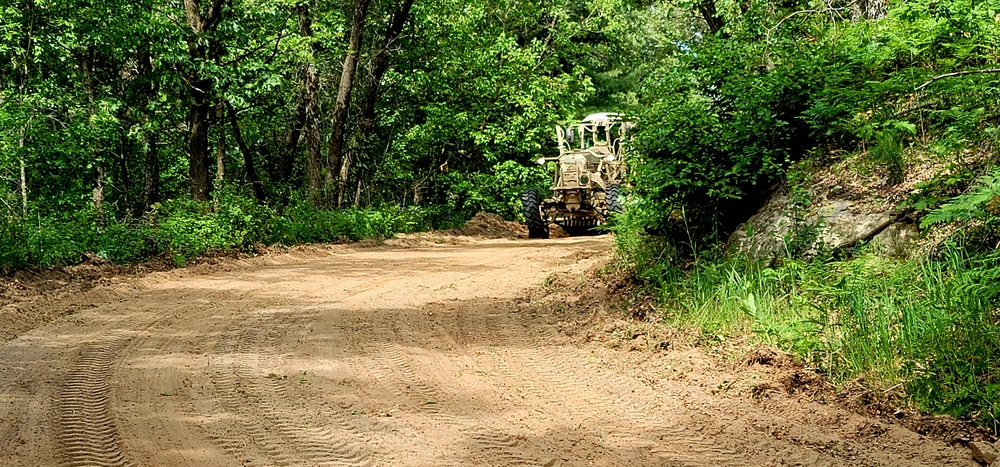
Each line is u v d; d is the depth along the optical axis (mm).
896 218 8570
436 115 28562
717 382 6836
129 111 20656
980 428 5512
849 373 6641
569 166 24453
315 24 22188
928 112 9250
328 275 14328
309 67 23234
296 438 5492
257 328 9367
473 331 9320
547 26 35250
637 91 13266
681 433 5664
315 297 11719
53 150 18203
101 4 17703
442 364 7711
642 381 7051
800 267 8531
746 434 5617
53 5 17562
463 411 6168
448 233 26250
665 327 8695
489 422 5898
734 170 10156
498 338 8945
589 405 6371
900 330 6711
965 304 6672
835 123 9742
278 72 21047
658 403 6391
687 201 10773
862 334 6805
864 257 8328
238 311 10477
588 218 25016
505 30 33031
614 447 5379
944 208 7145
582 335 8953
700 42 12219
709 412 6117
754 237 9930
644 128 11141
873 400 6109
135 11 18047
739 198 10016
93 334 8859
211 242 16375
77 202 20391
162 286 12523
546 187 30328
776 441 5473
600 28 35938
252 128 24922
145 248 15078
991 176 7543
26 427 5680
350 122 26750
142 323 9547
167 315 10094
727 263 9633
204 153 19359
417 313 10422
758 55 11398
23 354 7855
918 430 5621
